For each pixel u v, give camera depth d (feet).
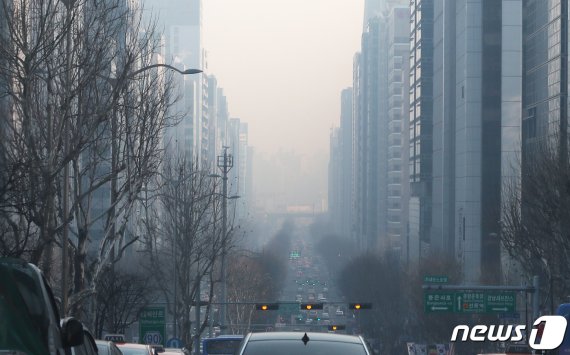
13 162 132.46
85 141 134.62
